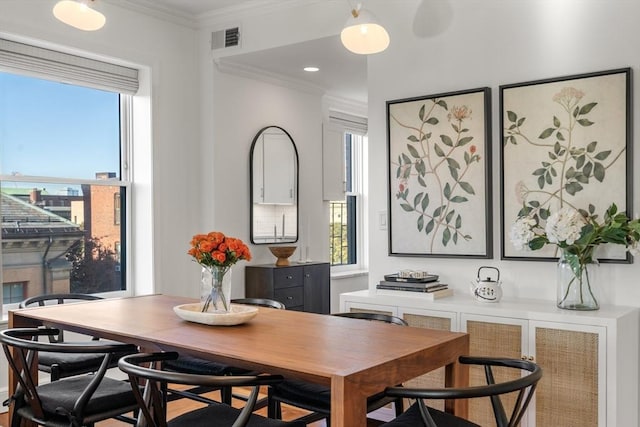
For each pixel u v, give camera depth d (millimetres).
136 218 4605
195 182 4859
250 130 5129
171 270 4676
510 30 3436
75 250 4281
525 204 3354
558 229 2961
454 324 3225
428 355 2148
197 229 4871
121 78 4441
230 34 4652
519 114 3373
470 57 3568
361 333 2418
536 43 3352
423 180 3711
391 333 2420
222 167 4879
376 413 3570
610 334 2742
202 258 2604
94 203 4395
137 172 4586
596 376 2781
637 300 3051
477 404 3107
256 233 5203
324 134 6059
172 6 4535
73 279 4266
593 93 3146
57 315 2844
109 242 4492
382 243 3932
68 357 3023
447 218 3621
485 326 3117
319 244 5914
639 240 2881
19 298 3959
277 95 5391
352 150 6832
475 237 3523
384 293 3568
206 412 2232
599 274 3045
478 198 3508
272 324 2617
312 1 4230
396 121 3809
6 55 3771
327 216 6191
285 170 5457
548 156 3281
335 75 5305
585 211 3166
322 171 5992
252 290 5023
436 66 3693
